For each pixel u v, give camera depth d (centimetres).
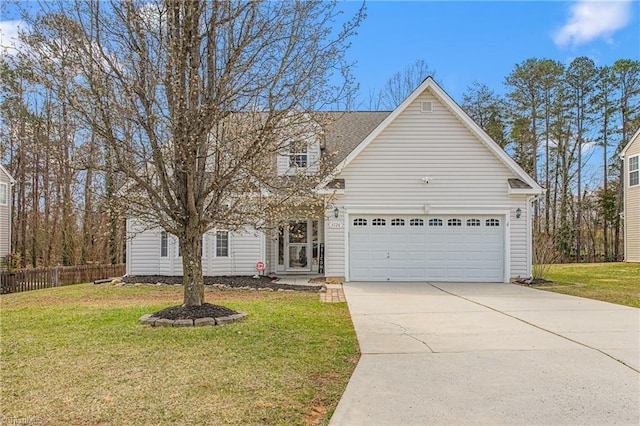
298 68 764
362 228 1585
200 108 737
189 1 716
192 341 657
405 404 444
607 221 3534
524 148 3675
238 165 755
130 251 1675
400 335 733
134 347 625
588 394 469
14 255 2316
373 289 1362
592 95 3500
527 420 408
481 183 1587
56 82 700
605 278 1772
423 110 1599
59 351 606
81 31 698
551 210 3688
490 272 1572
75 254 2281
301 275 1742
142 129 751
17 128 857
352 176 1588
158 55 732
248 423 391
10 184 2448
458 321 854
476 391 479
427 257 1579
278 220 869
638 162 2669
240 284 1419
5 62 779
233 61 730
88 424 385
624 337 718
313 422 403
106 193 864
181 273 1642
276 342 663
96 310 942
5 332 725
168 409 417
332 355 607
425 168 1590
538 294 1257
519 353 623
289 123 775
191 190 781
